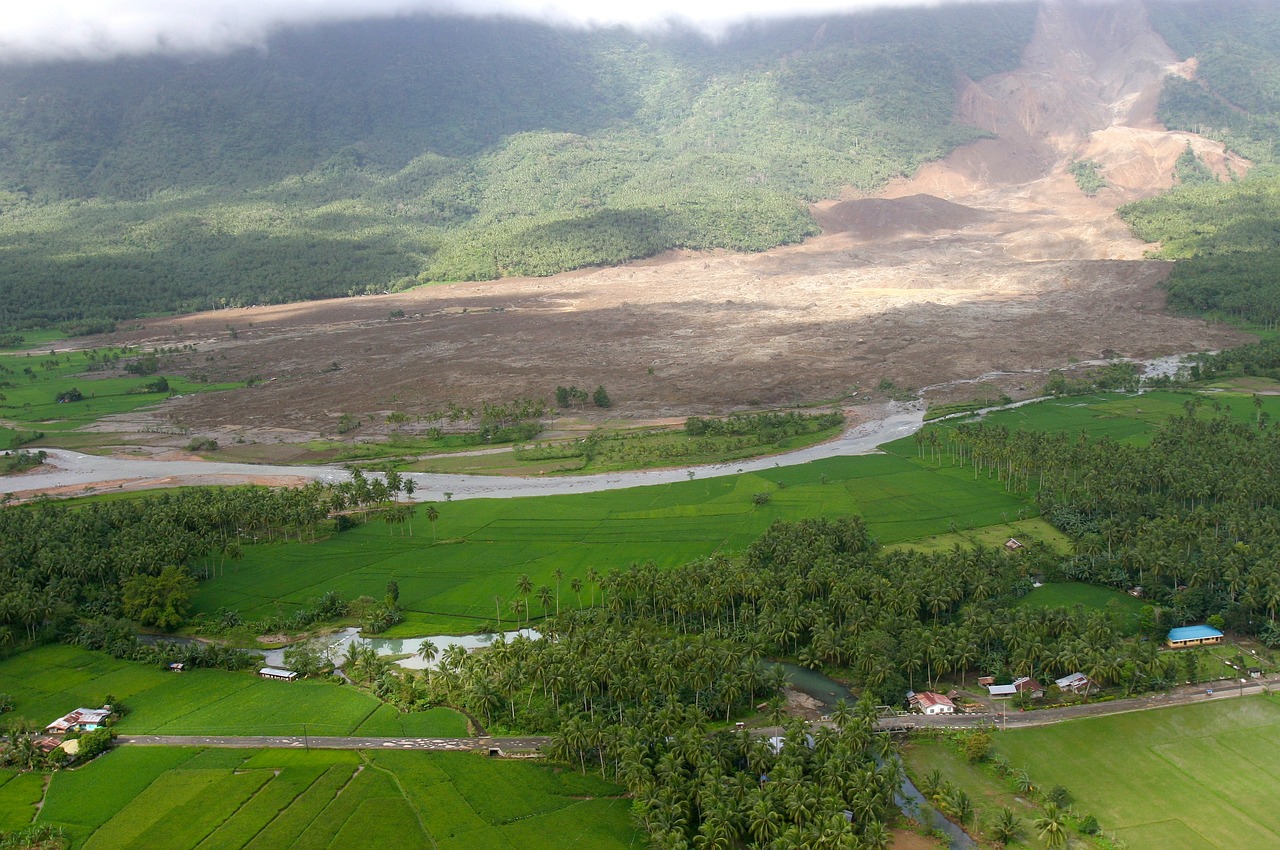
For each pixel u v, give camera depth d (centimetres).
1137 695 15538
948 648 16075
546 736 15075
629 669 15400
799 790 12238
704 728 14162
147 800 13712
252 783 14012
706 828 11962
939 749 14325
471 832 12812
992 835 12375
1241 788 13188
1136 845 12131
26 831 12938
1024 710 15225
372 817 13138
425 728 15450
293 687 16988
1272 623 17050
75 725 15700
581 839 12638
